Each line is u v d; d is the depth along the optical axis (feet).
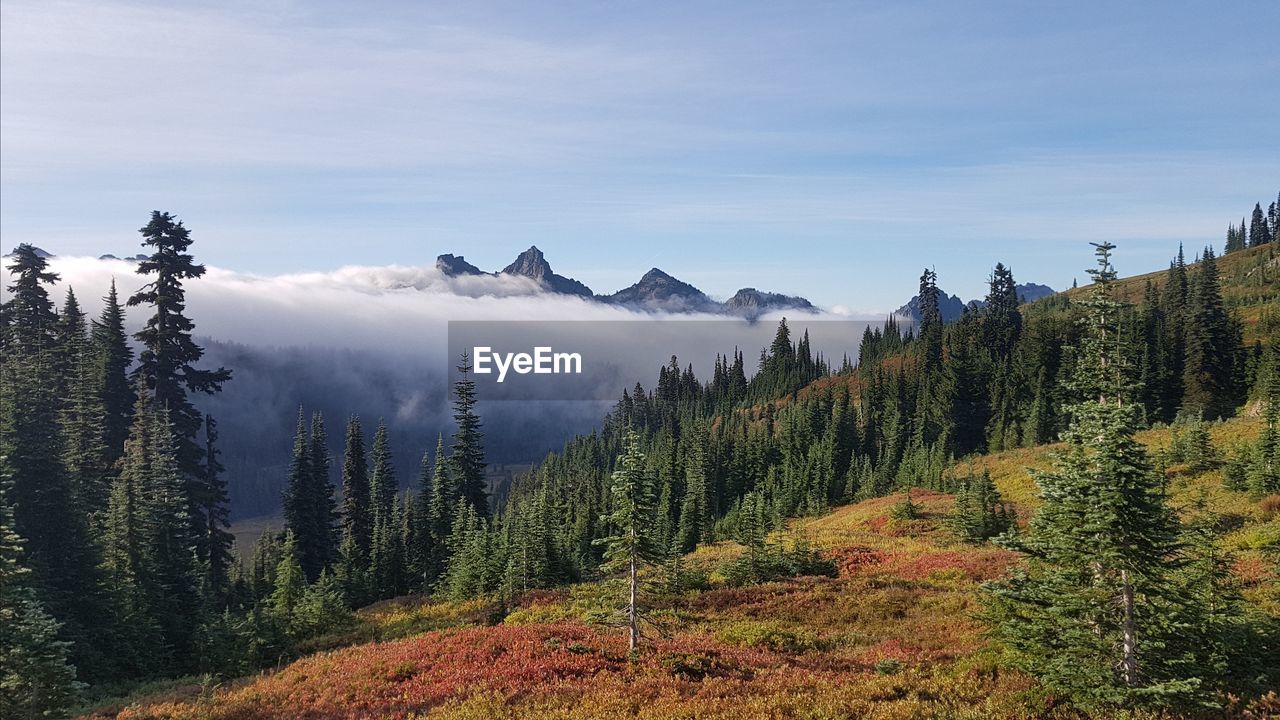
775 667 70.59
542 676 69.72
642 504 74.08
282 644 116.47
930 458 276.41
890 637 84.58
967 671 61.82
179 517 132.36
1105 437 48.67
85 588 106.32
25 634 62.34
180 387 184.14
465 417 236.22
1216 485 150.82
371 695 70.95
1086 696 49.21
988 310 426.92
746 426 399.85
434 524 216.74
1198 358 292.61
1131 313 321.73
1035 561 56.18
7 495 104.27
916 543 164.04
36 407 117.50
